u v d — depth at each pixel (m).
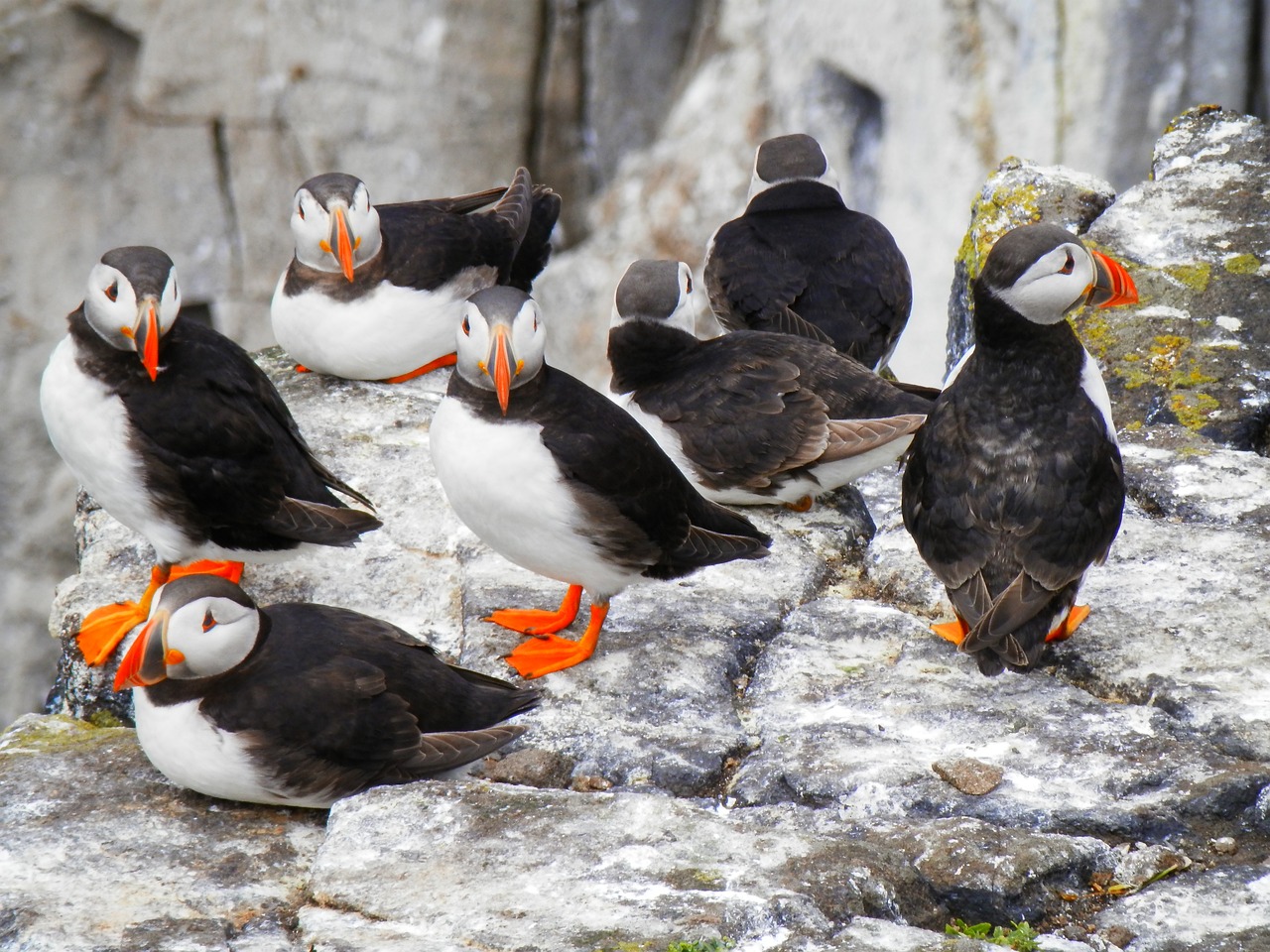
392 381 12.70
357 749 7.64
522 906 6.73
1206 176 14.06
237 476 9.23
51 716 9.03
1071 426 8.45
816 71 23.42
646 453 8.64
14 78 26.30
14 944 6.70
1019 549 8.34
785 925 6.56
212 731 7.50
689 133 25.36
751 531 9.34
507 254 12.99
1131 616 9.15
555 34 26.19
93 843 7.50
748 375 10.75
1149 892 7.18
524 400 8.48
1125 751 7.98
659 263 11.24
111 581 10.30
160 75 26.02
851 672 8.98
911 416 10.33
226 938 6.76
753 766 8.17
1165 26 19.41
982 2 20.52
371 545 10.51
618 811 7.45
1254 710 8.22
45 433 27.61
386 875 7.02
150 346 8.56
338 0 25.61
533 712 8.65
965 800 7.68
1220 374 11.76
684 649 9.23
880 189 23.31
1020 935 6.75
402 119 26.28
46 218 26.98
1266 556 9.66
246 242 27.08
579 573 8.80
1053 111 20.14
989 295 8.48
